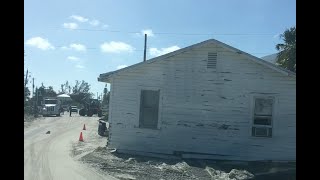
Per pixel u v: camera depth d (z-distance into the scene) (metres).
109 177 13.15
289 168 17.34
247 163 18.66
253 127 19.23
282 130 19.00
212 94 19.55
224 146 19.36
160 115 19.86
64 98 96.06
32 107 60.75
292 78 19.08
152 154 19.64
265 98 19.20
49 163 15.05
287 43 33.88
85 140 25.95
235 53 19.38
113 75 20.28
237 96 19.38
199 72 19.66
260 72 19.25
